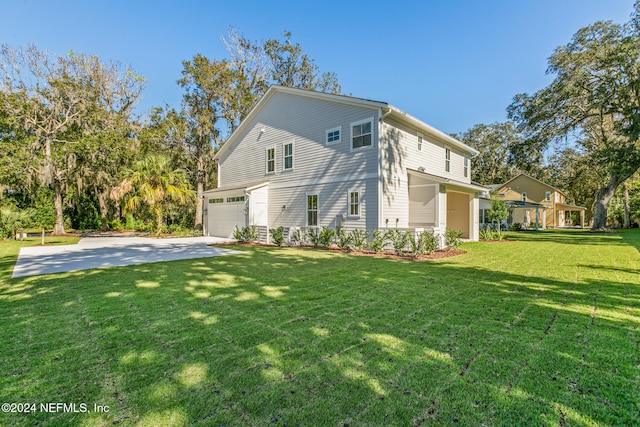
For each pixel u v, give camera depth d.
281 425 1.87
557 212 33.84
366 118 10.98
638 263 7.95
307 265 7.54
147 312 3.95
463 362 2.65
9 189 17.45
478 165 42.31
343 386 2.28
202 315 3.84
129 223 22.92
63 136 18.05
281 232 12.23
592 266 7.49
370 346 2.96
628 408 2.06
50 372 2.49
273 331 3.32
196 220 21.00
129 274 6.39
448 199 16.17
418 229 9.40
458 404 2.09
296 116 13.46
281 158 14.16
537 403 2.11
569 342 3.06
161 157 17.22
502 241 14.62
